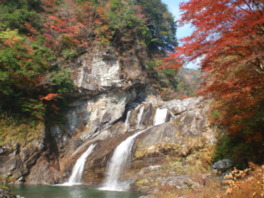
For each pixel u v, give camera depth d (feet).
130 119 85.40
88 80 80.43
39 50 71.46
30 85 66.13
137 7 131.75
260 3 25.41
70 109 79.05
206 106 53.01
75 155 65.31
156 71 122.42
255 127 34.24
